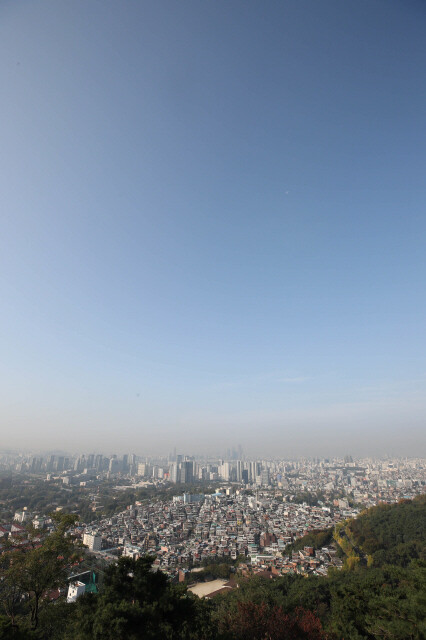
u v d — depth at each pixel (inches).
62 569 914.1
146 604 730.8
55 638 898.7
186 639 781.9
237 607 1279.5
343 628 1055.0
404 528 3481.8
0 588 861.2
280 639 1034.1
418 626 869.2
